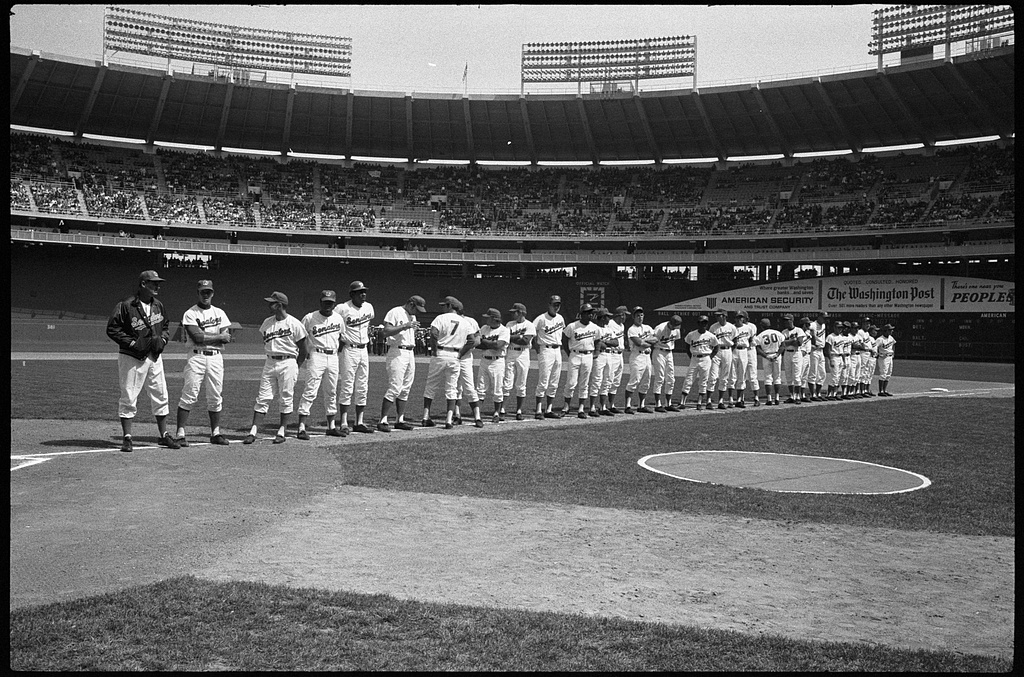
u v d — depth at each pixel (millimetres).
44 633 4785
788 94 51406
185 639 4762
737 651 4734
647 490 9312
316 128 55562
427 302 55844
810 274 52875
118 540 6762
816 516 8203
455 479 9711
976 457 12359
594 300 55281
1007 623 5297
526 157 58406
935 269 49219
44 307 49094
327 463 10602
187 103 52344
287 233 53094
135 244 49031
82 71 48656
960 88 47406
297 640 4777
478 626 5043
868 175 52562
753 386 21672
